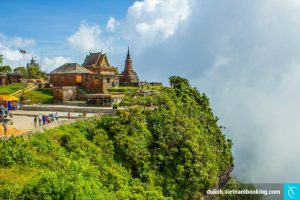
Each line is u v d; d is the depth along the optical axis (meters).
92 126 52.59
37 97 94.31
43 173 29.92
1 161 34.38
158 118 60.09
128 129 54.12
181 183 54.31
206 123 78.81
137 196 39.62
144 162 51.09
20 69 145.25
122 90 98.00
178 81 85.44
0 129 50.84
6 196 27.52
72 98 92.69
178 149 57.19
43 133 44.28
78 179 30.86
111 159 48.22
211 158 63.72
